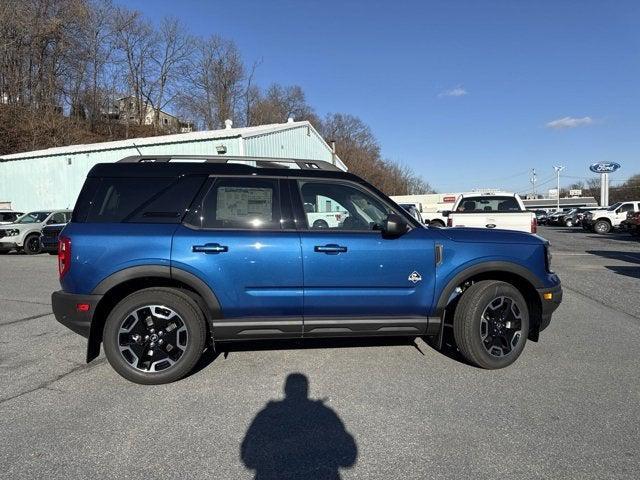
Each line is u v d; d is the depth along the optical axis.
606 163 50.03
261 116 59.62
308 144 25.39
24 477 2.79
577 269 11.78
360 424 3.44
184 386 4.16
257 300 4.18
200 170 4.34
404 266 4.34
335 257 4.24
